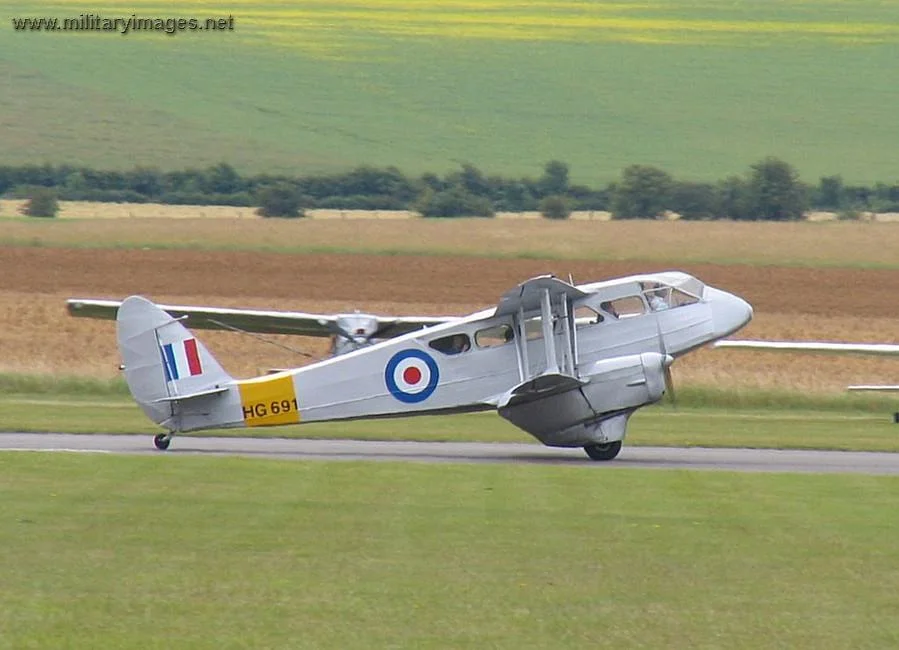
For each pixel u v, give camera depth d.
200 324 109.69
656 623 46.97
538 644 44.41
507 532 61.19
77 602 48.41
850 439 103.31
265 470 79.19
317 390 91.75
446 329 92.06
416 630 45.69
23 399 126.75
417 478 77.38
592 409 90.06
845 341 182.00
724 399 130.50
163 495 69.31
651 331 92.25
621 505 69.00
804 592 51.41
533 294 88.94
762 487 76.50
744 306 94.19
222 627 45.59
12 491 69.62
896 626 46.97
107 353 162.00
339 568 53.91
